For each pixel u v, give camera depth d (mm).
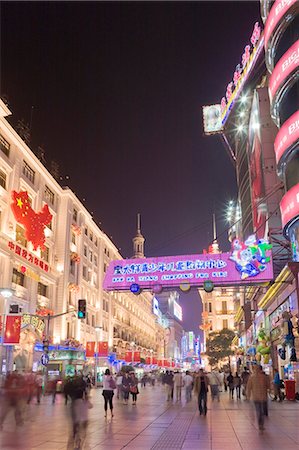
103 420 16047
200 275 29141
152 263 30281
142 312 102438
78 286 54844
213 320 96250
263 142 37812
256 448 10250
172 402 25234
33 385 19500
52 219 52031
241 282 28484
